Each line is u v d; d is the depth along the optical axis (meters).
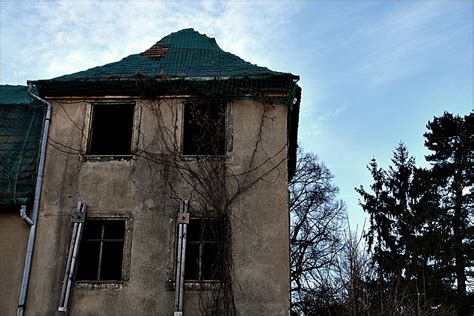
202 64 13.17
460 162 27.39
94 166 11.58
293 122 13.73
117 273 13.17
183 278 10.29
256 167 11.35
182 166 11.42
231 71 12.52
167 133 11.76
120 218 11.08
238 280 10.41
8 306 10.51
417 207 27.02
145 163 11.52
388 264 24.09
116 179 11.43
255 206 11.00
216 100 12.02
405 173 28.80
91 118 12.15
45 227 11.09
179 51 14.22
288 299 10.26
